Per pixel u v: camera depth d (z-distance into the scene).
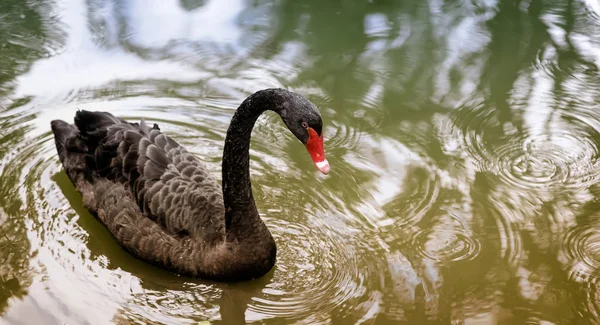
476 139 7.02
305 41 8.66
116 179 5.77
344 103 7.49
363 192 6.29
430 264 5.52
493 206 6.15
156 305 5.09
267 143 6.92
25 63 7.93
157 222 5.43
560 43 8.69
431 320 5.00
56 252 5.54
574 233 5.85
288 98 4.70
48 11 9.04
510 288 5.30
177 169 5.65
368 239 5.77
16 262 5.39
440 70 8.14
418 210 6.09
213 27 8.90
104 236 5.78
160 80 7.82
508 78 8.00
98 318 4.93
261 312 5.05
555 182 6.47
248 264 5.20
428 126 7.18
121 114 7.20
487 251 5.65
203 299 5.18
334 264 5.51
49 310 4.97
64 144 6.23
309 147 4.68
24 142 6.74
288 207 6.09
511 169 6.62
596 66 8.24
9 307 4.96
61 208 6.03
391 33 8.87
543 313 5.08
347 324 4.95
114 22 8.89
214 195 5.55
